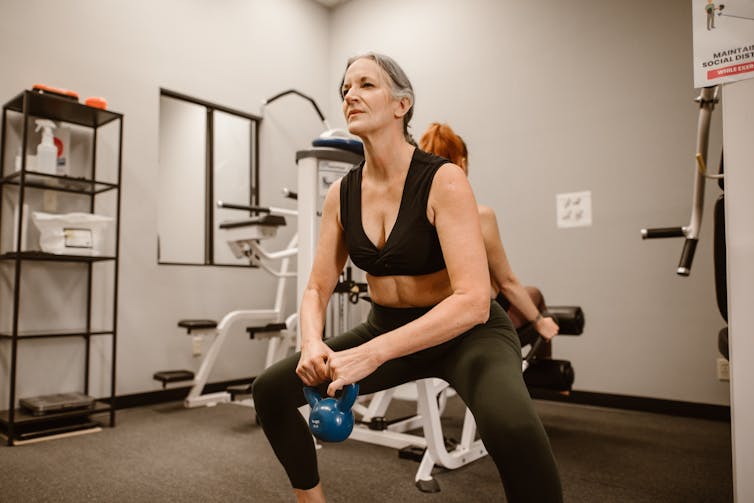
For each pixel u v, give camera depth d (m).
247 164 3.86
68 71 2.82
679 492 1.59
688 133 2.72
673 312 2.72
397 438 2.03
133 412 2.81
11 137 2.59
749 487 0.94
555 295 3.08
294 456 1.00
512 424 0.74
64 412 2.37
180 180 3.82
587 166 3.02
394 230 0.96
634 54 2.91
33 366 2.62
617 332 2.87
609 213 2.93
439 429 1.72
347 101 0.95
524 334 1.76
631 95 2.90
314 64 4.23
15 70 2.63
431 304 1.01
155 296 3.11
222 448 2.09
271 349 3.17
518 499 0.74
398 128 0.99
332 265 1.11
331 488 1.62
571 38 3.12
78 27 2.87
